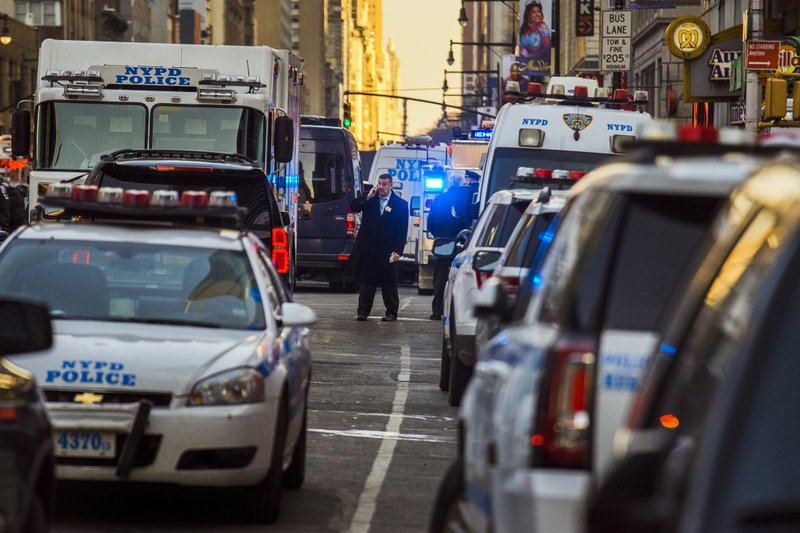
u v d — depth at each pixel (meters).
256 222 46.50
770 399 8.95
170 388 22.34
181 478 22.19
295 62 68.56
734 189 11.59
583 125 55.66
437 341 57.41
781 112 64.62
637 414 11.10
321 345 54.41
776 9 104.62
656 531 9.59
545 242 25.66
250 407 22.44
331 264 98.50
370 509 24.75
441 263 68.44
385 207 67.19
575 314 12.55
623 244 13.91
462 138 109.06
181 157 47.22
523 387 12.77
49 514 15.63
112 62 61.81
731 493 8.78
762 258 9.60
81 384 22.33
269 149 59.97
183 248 25.97
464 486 17.08
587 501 10.88
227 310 24.92
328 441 32.16
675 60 152.88
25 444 14.27
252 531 22.66
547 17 150.62
